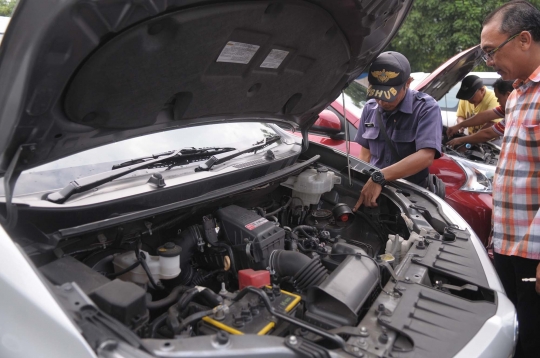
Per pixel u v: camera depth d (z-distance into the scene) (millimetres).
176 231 2242
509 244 2584
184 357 1245
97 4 1293
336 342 1426
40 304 1286
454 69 4891
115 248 1921
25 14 1271
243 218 2174
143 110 1838
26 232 1608
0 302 1327
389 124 3453
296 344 1367
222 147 2418
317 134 4691
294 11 1831
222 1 1596
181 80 1812
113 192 1795
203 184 2021
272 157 2451
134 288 1484
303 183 2779
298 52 2113
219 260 2145
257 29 1813
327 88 2611
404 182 3018
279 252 2061
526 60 2365
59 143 1688
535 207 2479
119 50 1492
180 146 2252
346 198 3090
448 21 14188
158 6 1411
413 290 1855
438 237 2369
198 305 1735
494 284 2002
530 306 2605
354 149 4426
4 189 1516
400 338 1589
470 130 5938
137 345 1238
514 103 2564
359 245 2559
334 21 2043
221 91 2051
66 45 1352
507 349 1667
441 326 1640
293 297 1756
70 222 1658
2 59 1348
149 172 2023
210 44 1728
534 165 2432
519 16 2299
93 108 1650
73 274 1581
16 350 1275
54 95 1461
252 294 1752
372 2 1884
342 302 1657
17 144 1543
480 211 3936
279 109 2562
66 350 1215
